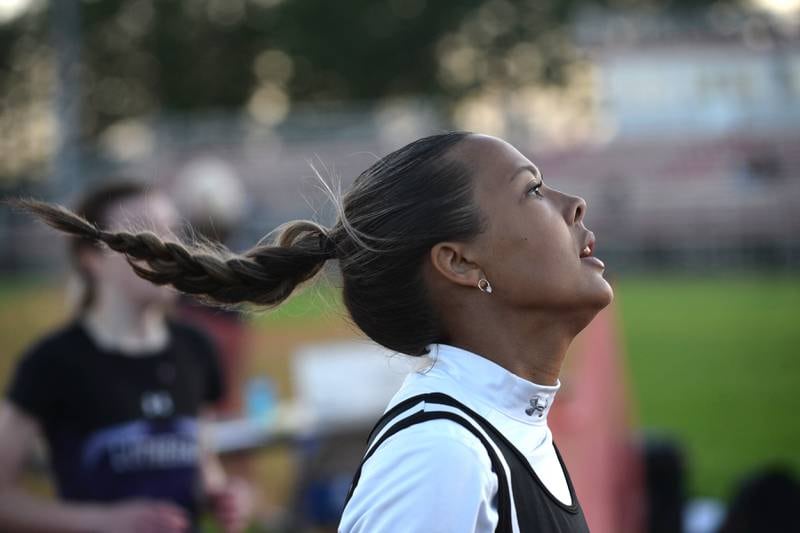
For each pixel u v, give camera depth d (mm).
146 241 3541
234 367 9898
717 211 51281
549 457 3271
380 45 79438
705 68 58594
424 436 2973
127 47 81312
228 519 6641
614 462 8875
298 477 10750
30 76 77812
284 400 11203
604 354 9562
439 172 3268
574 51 78875
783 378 22859
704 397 20922
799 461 15000
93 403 5805
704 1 80438
